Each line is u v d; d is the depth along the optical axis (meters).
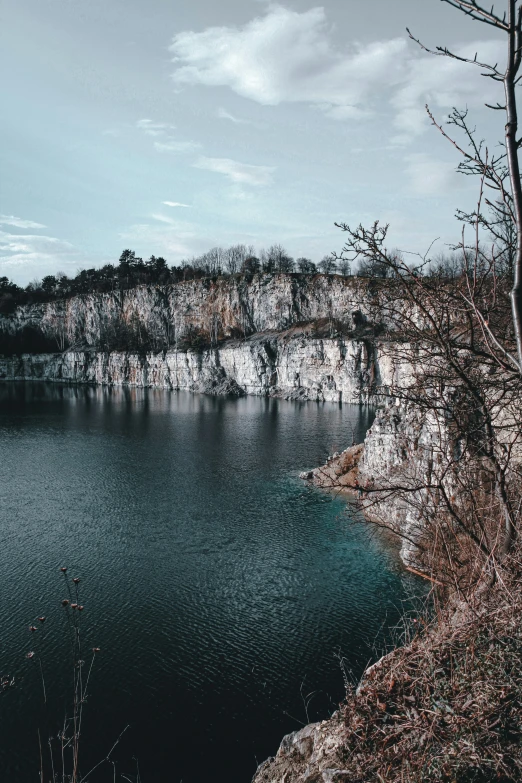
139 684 25.03
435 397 7.95
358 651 27.06
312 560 37.34
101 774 20.30
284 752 8.60
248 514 46.84
